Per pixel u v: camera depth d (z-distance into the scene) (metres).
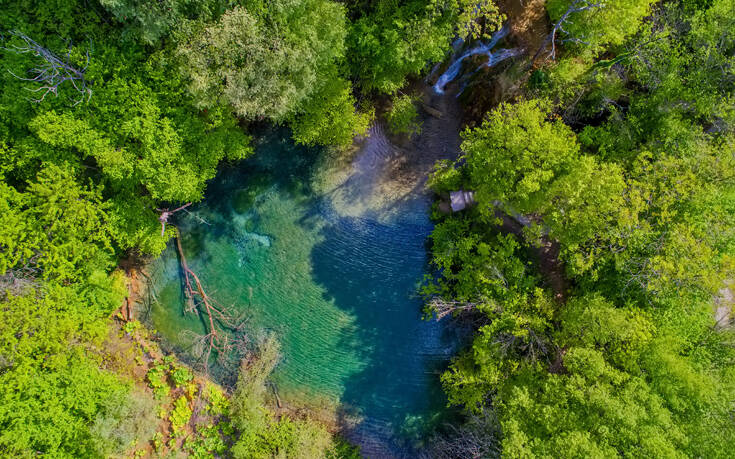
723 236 21.88
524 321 22.61
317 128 24.59
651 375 21.03
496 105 26.59
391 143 28.36
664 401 20.38
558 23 22.02
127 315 28.50
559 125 22.27
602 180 20.69
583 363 21.00
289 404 28.97
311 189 28.61
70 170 22.45
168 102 21.97
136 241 25.62
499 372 23.50
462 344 28.02
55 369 23.92
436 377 28.58
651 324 21.27
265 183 28.67
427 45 22.45
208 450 27.86
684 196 20.86
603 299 22.00
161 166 22.41
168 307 28.94
